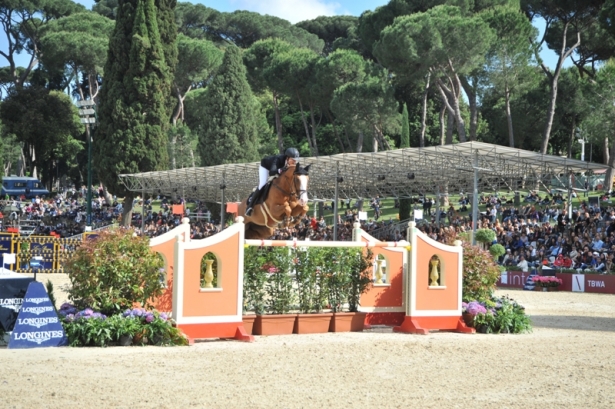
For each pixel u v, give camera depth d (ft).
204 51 198.08
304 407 19.67
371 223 130.93
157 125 135.64
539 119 169.58
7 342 31.17
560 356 30.25
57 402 19.43
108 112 134.82
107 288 32.58
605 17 113.91
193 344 32.53
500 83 142.72
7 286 31.40
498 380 24.49
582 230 95.04
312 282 37.70
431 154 89.92
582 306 61.52
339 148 208.44
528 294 76.54
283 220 33.63
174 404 19.57
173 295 33.24
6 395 20.11
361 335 36.88
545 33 157.79
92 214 165.99
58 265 93.20
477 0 165.58
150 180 133.18
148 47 133.08
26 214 165.37
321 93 172.86
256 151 161.89
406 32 137.49
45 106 199.62
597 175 155.12
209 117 159.33
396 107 156.15
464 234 67.51
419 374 25.32
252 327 36.14
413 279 39.22
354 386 22.82
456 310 40.24
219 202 148.05
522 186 99.25
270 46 192.75
